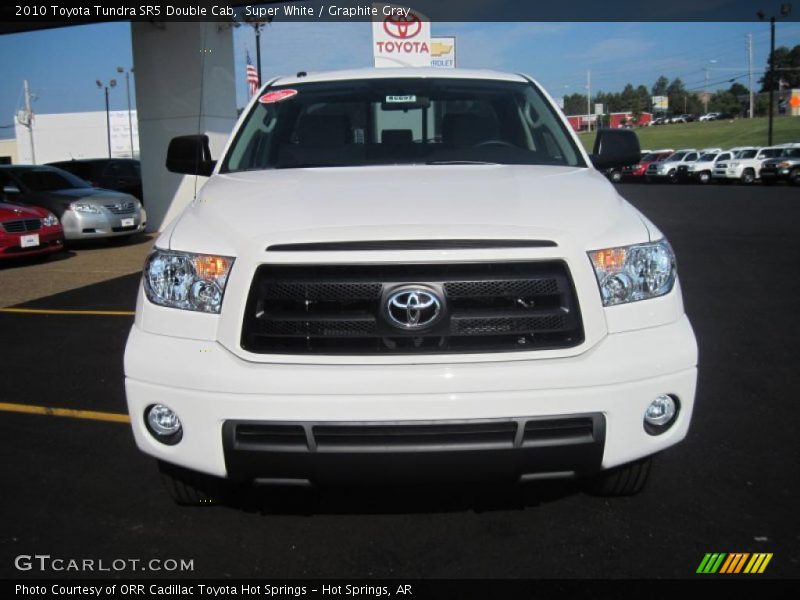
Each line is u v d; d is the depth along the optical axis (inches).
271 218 108.7
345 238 100.4
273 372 98.5
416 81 167.3
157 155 623.8
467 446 98.1
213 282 104.0
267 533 119.9
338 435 98.5
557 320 101.4
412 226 102.4
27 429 168.4
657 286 107.5
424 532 119.2
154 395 103.3
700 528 118.8
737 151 1579.7
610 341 102.0
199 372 100.2
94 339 253.3
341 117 160.9
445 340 100.0
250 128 162.1
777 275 367.6
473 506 126.6
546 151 154.5
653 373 101.9
